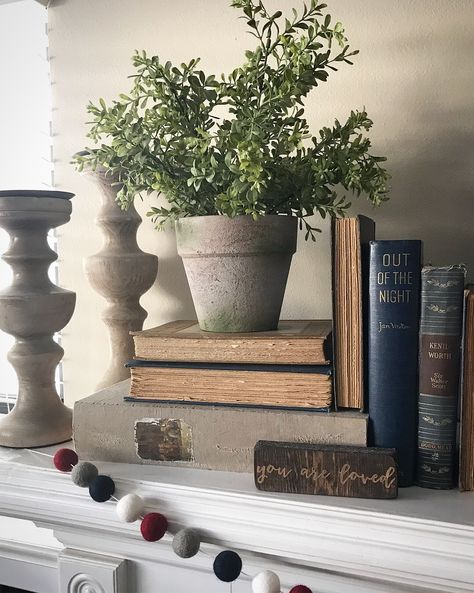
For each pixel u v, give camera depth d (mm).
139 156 723
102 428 752
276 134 723
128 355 952
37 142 1180
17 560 1181
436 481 656
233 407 706
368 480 633
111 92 1053
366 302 676
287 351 684
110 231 933
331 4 909
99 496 687
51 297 842
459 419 715
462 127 856
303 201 728
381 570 619
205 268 723
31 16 1165
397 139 891
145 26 1022
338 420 660
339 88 915
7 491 782
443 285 634
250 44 961
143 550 791
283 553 651
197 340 710
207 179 697
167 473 713
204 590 774
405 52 878
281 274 742
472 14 842
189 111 756
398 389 652
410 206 890
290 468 652
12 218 821
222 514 663
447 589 601
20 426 846
